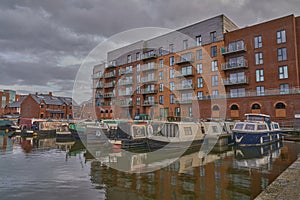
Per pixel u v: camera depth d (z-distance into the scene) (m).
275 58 27.86
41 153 16.78
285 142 19.75
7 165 12.40
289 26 27.11
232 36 31.22
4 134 34.09
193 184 8.38
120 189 8.07
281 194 6.11
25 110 52.03
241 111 27.73
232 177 9.13
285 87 26.91
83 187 8.38
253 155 14.20
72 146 20.95
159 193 7.55
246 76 29.81
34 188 8.34
